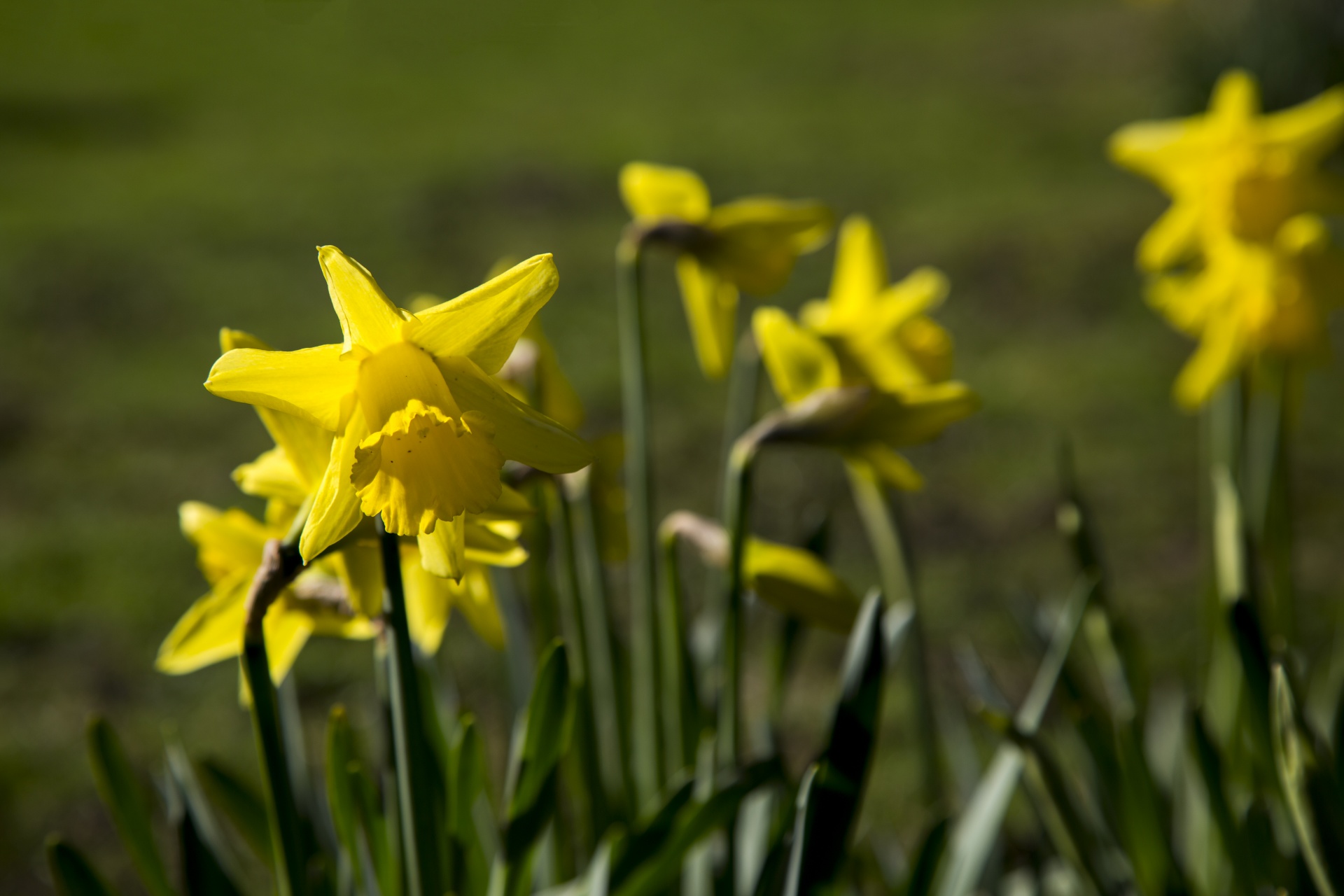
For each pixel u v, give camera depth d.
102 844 3.27
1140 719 1.84
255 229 8.92
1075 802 2.06
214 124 12.46
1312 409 5.78
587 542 1.70
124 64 15.61
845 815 1.45
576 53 16.67
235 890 1.46
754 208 1.81
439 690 1.94
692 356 6.64
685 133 11.62
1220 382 2.30
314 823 1.84
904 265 7.88
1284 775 1.41
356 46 17.58
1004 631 4.14
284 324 7.08
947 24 16.61
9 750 3.69
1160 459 5.28
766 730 1.94
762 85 13.87
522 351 1.58
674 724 1.75
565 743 1.42
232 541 1.30
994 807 1.78
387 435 1.05
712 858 1.86
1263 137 2.21
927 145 10.82
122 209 9.46
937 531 4.90
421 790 1.22
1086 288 7.29
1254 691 1.61
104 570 4.64
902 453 5.55
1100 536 4.72
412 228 8.91
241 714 3.83
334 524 1.04
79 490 5.27
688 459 5.50
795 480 5.37
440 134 11.88
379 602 1.28
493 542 1.24
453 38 18.23
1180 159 2.24
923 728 2.00
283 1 21.78
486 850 1.84
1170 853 1.70
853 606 1.60
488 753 3.20
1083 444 5.47
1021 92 12.48
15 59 15.67
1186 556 4.53
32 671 4.06
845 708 1.46
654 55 16.30
